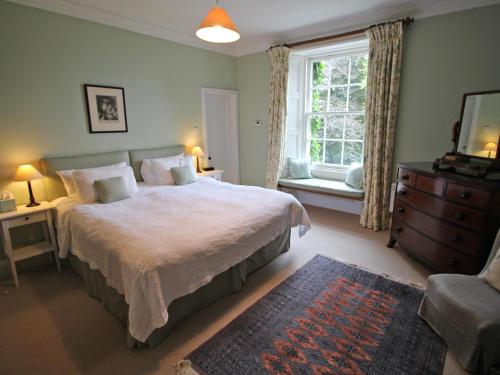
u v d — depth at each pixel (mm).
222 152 5172
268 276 2605
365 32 3430
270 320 2027
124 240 1899
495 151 2270
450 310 1695
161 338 1835
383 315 2059
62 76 3027
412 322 1983
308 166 4672
